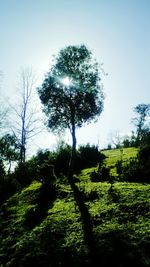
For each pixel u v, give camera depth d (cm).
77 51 3128
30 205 1808
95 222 1311
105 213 1375
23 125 3781
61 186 2053
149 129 6762
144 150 2403
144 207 1350
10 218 1673
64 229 1317
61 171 2848
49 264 1097
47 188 1947
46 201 1806
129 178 1995
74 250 1125
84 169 2797
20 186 2416
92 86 3111
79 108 3064
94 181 2156
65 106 3080
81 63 3141
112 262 1012
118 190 1670
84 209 1491
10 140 3694
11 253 1252
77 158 3033
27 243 1277
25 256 1184
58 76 3109
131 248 1052
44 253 1167
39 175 2186
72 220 1384
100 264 1016
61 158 2964
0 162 3084
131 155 2994
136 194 1541
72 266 1046
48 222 1429
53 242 1230
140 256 1003
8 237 1414
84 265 1033
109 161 2914
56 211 1560
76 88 3041
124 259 1009
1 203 2086
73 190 1897
